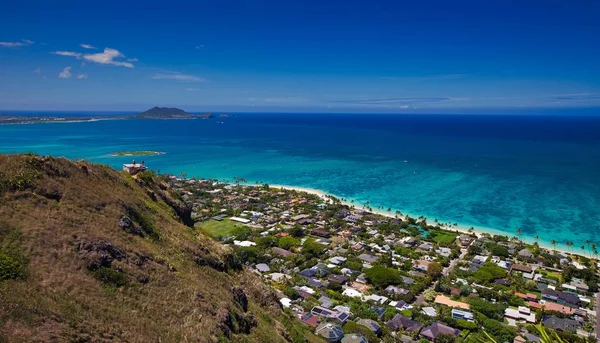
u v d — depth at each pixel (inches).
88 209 1748.3
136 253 1621.6
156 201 2561.5
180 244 2038.6
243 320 1675.7
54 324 1099.3
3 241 1325.0
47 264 1316.4
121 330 1209.4
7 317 1055.6
